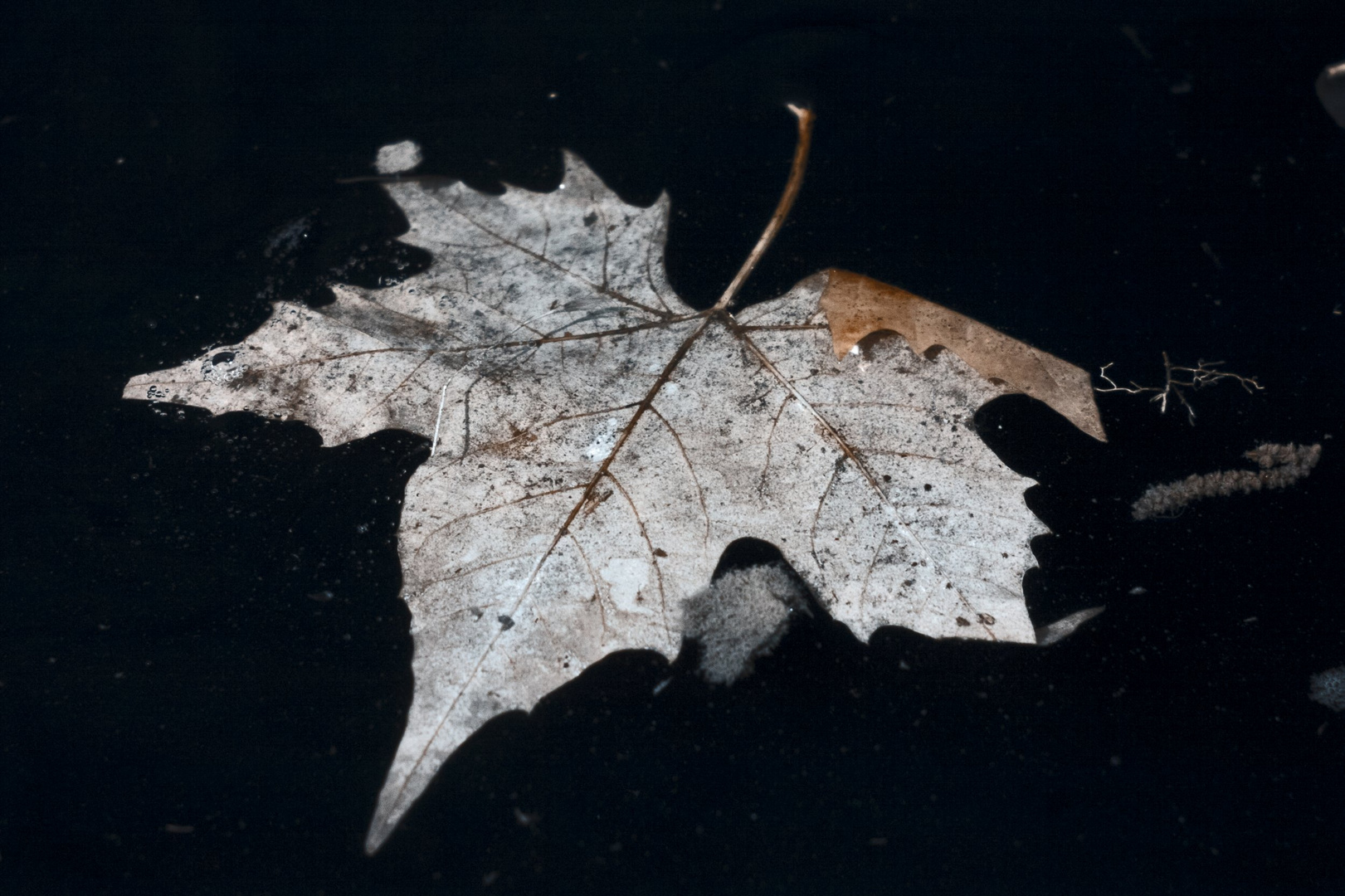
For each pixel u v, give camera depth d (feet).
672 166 1.83
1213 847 1.57
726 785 1.59
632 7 1.93
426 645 1.58
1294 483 1.68
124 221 1.80
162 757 1.60
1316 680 1.62
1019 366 1.68
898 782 1.59
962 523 1.61
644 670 1.62
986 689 1.62
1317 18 1.91
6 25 1.92
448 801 1.58
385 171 1.82
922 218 1.79
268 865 1.57
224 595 1.64
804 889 1.57
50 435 1.70
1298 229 1.78
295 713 1.61
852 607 1.61
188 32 1.92
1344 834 1.58
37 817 1.58
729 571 1.65
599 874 1.57
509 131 1.85
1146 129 1.84
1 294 1.76
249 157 1.83
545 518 1.61
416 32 1.92
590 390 1.65
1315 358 1.73
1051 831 1.58
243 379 1.68
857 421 1.64
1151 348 1.73
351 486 1.68
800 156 1.82
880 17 1.92
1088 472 1.68
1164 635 1.63
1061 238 1.78
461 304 1.70
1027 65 1.88
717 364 1.67
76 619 1.64
